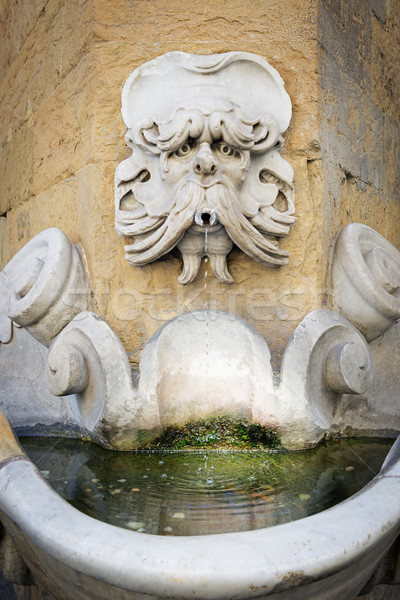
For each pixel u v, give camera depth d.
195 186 1.92
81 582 1.16
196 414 1.93
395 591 2.14
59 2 2.56
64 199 2.58
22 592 2.00
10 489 1.31
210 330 1.91
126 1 2.19
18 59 3.30
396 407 2.23
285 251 2.12
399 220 3.29
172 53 2.05
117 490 1.60
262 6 2.18
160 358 1.84
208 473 1.73
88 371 1.88
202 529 1.35
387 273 2.13
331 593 1.20
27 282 2.11
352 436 2.16
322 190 2.22
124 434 1.84
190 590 1.03
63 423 2.17
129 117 2.08
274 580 1.04
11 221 3.62
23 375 2.29
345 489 1.61
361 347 1.91
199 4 2.17
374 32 2.84
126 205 2.12
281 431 1.85
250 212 2.03
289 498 1.54
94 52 2.21
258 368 1.85
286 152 2.20
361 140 2.68
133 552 1.07
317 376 1.91
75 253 2.20
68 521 1.18
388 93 3.06
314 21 2.18
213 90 2.04
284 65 2.19
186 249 2.09
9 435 1.53
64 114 2.55
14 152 3.47
